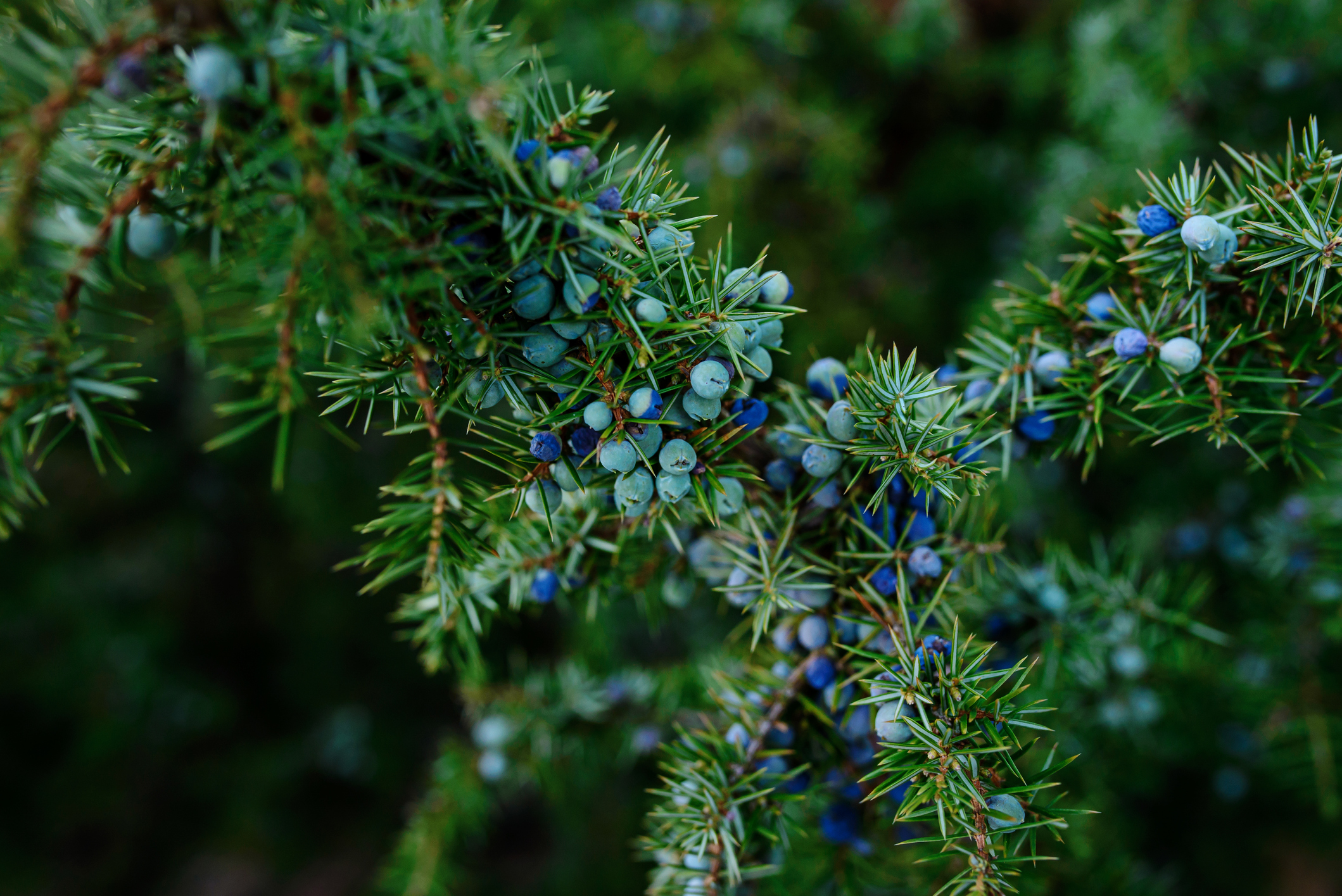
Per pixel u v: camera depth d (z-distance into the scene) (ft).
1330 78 2.06
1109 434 1.17
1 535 0.91
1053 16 2.71
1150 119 2.01
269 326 0.90
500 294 0.96
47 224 0.89
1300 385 1.12
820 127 2.44
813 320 2.46
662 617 1.24
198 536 3.65
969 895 0.99
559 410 0.96
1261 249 1.05
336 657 3.95
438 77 0.86
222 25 0.85
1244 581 1.79
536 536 1.15
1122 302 1.12
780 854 1.18
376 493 3.17
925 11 2.57
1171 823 2.34
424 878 1.41
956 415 1.09
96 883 3.77
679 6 2.40
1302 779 1.74
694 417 0.98
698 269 1.03
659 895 1.10
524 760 1.40
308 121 0.88
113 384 0.92
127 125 0.93
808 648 1.10
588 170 0.95
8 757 3.65
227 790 3.95
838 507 1.09
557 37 2.62
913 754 1.00
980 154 2.89
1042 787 0.99
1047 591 1.24
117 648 3.62
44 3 0.89
